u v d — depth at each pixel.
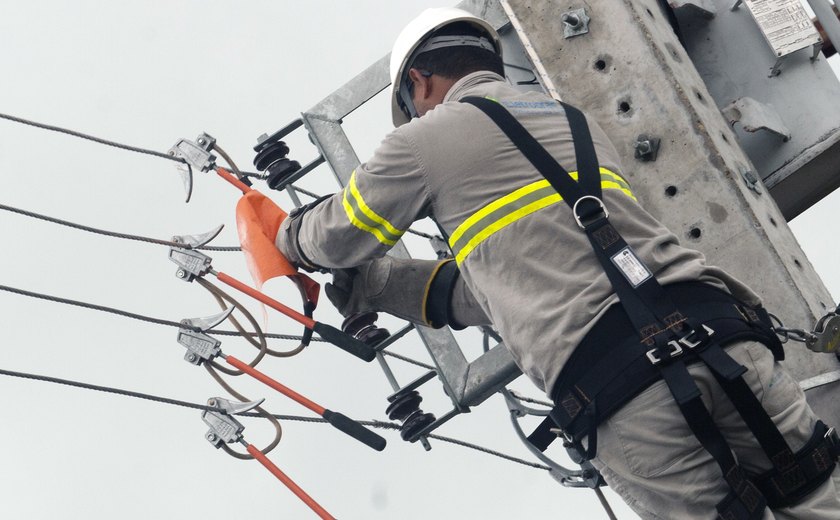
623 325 8.04
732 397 7.90
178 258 11.09
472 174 8.64
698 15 12.03
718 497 8.06
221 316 11.10
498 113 8.81
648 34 10.74
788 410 8.13
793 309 10.15
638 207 8.66
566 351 8.11
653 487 8.10
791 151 11.61
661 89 10.65
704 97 11.05
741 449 8.13
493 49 10.06
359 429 10.68
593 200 8.40
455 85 9.52
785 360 10.18
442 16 9.95
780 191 11.99
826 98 11.63
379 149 8.96
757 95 11.82
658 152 10.64
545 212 8.42
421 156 8.75
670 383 7.82
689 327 7.94
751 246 10.30
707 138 10.49
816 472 8.08
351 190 9.08
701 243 10.47
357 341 10.57
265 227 10.48
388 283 10.84
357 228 9.14
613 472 8.34
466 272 8.76
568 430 8.30
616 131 10.79
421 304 10.78
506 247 8.43
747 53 11.89
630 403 8.00
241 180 11.66
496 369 11.87
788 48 11.48
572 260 8.29
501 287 8.45
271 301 10.63
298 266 10.31
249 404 11.08
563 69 11.00
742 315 8.23
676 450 7.98
